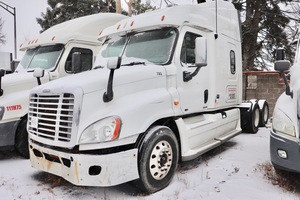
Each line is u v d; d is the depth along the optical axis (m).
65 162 3.74
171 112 4.46
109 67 3.67
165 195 3.94
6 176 4.75
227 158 5.69
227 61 6.46
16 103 5.59
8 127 5.49
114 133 3.60
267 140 7.49
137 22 5.24
